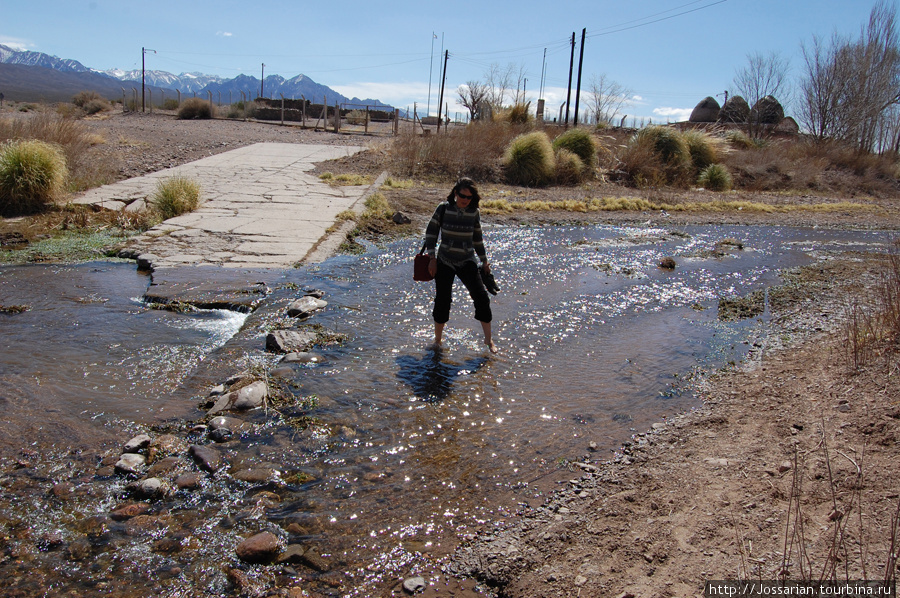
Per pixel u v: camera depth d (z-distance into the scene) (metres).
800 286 8.62
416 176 17.88
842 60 30.78
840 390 4.37
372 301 6.85
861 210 19.34
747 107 38.38
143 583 2.51
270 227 10.10
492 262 9.44
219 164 16.88
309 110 39.94
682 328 6.50
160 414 4.05
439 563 2.73
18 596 2.40
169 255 8.20
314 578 2.60
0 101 40.66
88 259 8.07
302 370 4.85
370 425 4.02
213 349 5.23
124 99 43.47
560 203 15.80
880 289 6.75
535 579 2.62
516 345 5.71
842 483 3.10
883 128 31.80
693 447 3.82
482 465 3.59
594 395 4.67
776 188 24.20
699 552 2.71
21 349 4.96
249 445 3.71
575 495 3.30
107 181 12.89
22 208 10.20
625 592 2.49
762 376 5.03
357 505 3.14
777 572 2.48
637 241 12.05
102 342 5.25
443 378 4.84
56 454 3.48
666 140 23.12
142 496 3.12
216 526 2.92
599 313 6.95
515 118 27.02
